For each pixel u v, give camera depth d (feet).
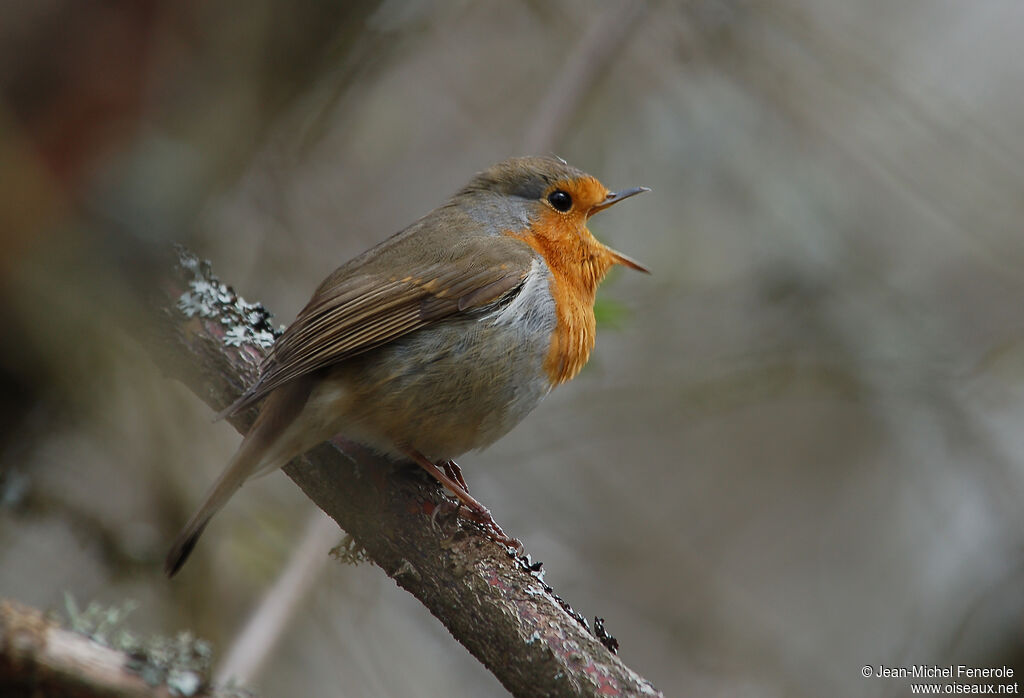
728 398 39.45
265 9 23.56
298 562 25.25
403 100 41.34
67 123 20.21
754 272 41.88
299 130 34.53
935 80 46.62
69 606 17.29
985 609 40.93
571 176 27.63
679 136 41.14
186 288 23.20
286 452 21.99
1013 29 49.80
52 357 23.62
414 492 21.71
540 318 24.85
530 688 19.30
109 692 14.25
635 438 47.14
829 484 46.80
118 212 21.61
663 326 40.73
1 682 13.75
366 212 40.27
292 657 31.14
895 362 41.19
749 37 40.16
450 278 24.29
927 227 46.88
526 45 41.88
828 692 39.93
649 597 40.29
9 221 20.21
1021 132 47.21
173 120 22.48
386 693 31.73
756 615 41.55
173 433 28.58
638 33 38.34
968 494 43.73
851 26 43.65
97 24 20.22
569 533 39.91
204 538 29.19
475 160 41.47
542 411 38.65
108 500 28.43
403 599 35.29
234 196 32.78
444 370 23.68
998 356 41.93
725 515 46.03
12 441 25.48
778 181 42.32
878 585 44.24
